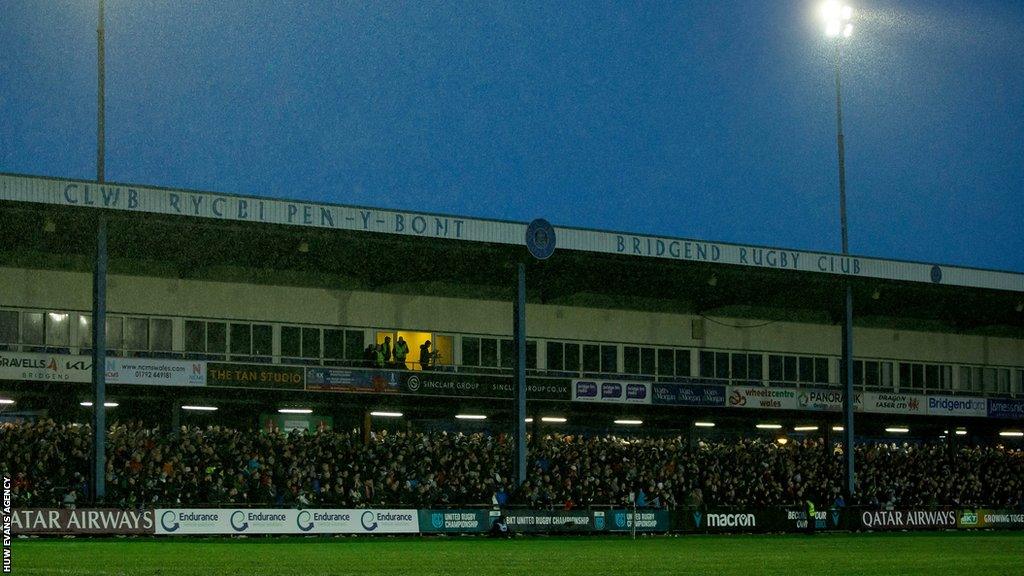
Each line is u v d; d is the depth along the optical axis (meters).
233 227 42.97
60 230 43.47
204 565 25.80
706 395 56.47
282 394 48.66
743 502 50.69
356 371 49.19
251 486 39.94
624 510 45.84
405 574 24.39
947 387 67.50
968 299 61.59
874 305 62.81
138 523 36.91
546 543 38.56
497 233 47.09
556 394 53.03
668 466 50.78
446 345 54.47
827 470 55.78
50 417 47.66
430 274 52.47
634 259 50.22
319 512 40.12
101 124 42.62
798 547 37.50
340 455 44.03
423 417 56.47
